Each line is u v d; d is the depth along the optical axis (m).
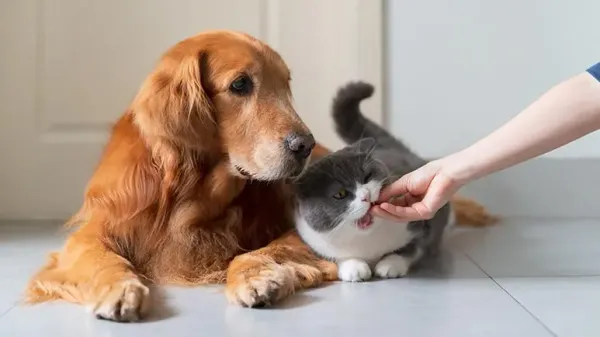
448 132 2.33
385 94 2.31
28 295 1.54
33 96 2.32
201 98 1.61
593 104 1.37
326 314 1.44
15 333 1.38
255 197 1.74
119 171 1.63
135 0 2.31
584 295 1.53
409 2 2.29
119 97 2.33
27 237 2.05
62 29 2.31
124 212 1.62
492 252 1.87
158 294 1.56
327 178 1.64
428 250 1.79
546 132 1.39
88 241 1.61
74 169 2.35
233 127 1.62
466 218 2.19
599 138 2.31
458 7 2.29
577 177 2.33
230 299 1.49
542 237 2.04
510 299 1.51
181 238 1.64
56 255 1.69
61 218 2.34
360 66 2.30
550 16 2.28
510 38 2.29
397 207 1.54
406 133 2.33
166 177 1.62
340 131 2.05
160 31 2.32
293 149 1.60
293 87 2.32
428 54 2.30
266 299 1.47
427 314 1.44
